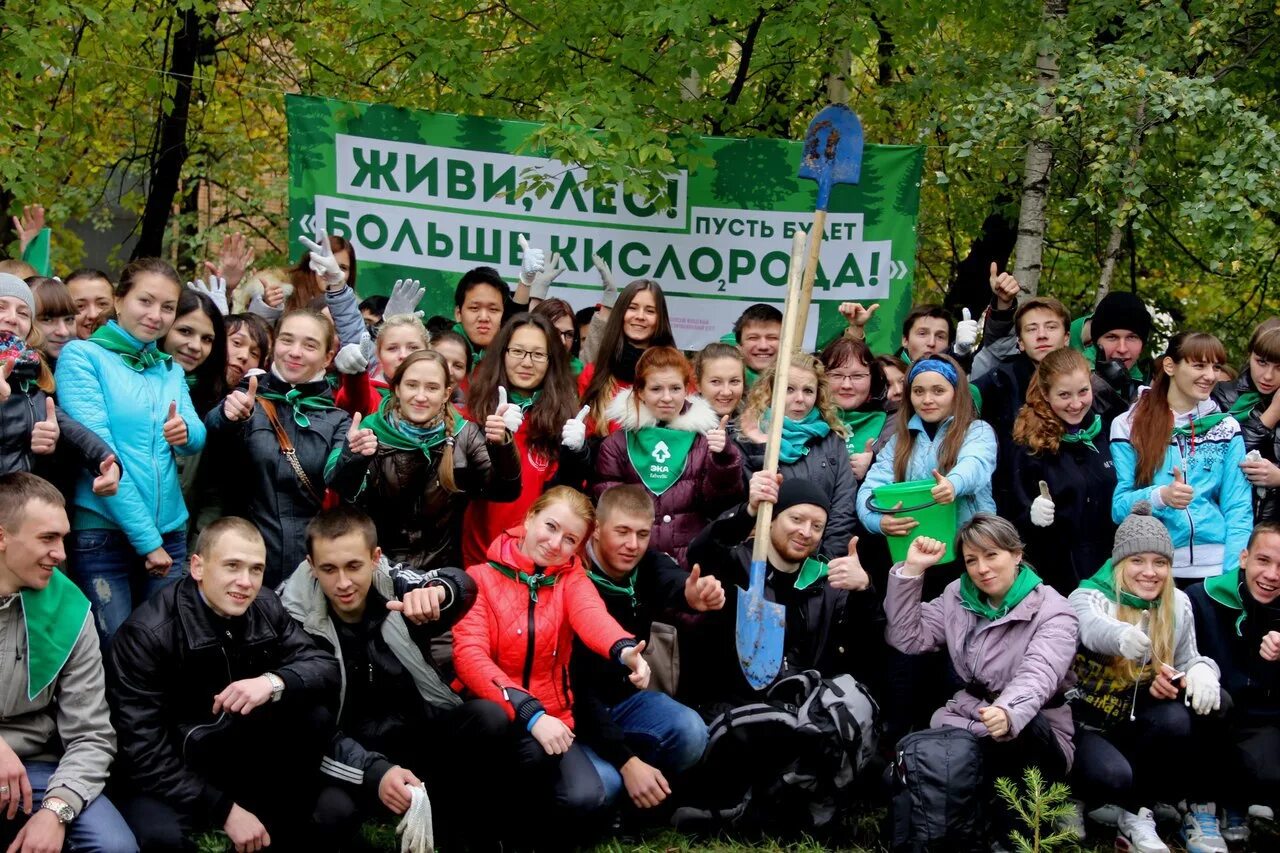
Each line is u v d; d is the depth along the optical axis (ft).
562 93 26.91
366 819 16.62
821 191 22.11
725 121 29.27
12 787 14.08
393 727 16.15
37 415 16.01
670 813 17.15
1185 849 17.17
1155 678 16.89
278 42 32.40
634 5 26.35
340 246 23.47
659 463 18.52
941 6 29.14
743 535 17.63
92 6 27.55
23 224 21.40
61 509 14.48
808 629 17.54
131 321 16.87
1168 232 31.45
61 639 14.56
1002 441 20.06
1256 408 19.98
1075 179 29.32
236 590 14.88
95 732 14.65
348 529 15.57
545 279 22.43
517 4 29.40
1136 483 19.20
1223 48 27.94
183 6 28.55
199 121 36.81
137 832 14.66
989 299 29.14
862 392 20.70
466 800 16.07
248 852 14.92
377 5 26.50
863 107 33.42
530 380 18.57
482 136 25.17
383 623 15.99
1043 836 16.57
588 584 16.49
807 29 26.43
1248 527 18.92
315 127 24.72
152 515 16.80
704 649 17.43
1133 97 24.56
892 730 18.08
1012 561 16.69
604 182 24.17
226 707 14.80
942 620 17.38
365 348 18.95
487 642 15.93
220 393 18.45
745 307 25.89
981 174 31.55
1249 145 24.25
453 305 25.38
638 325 19.92
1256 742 17.22
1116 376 21.27
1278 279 33.68
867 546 19.15
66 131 31.42
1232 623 17.62
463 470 16.98
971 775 15.74
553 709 16.29
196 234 40.86
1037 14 28.71
